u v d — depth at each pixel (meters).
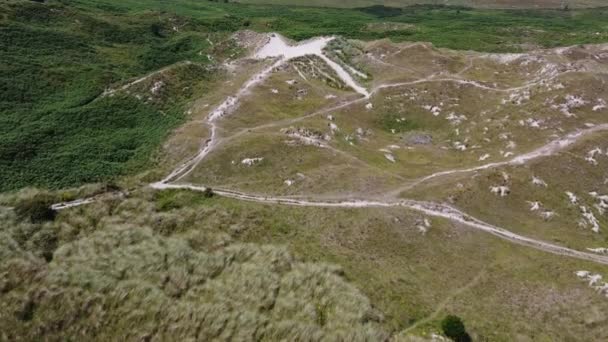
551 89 96.19
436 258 57.97
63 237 57.56
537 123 87.31
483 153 83.62
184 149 82.38
